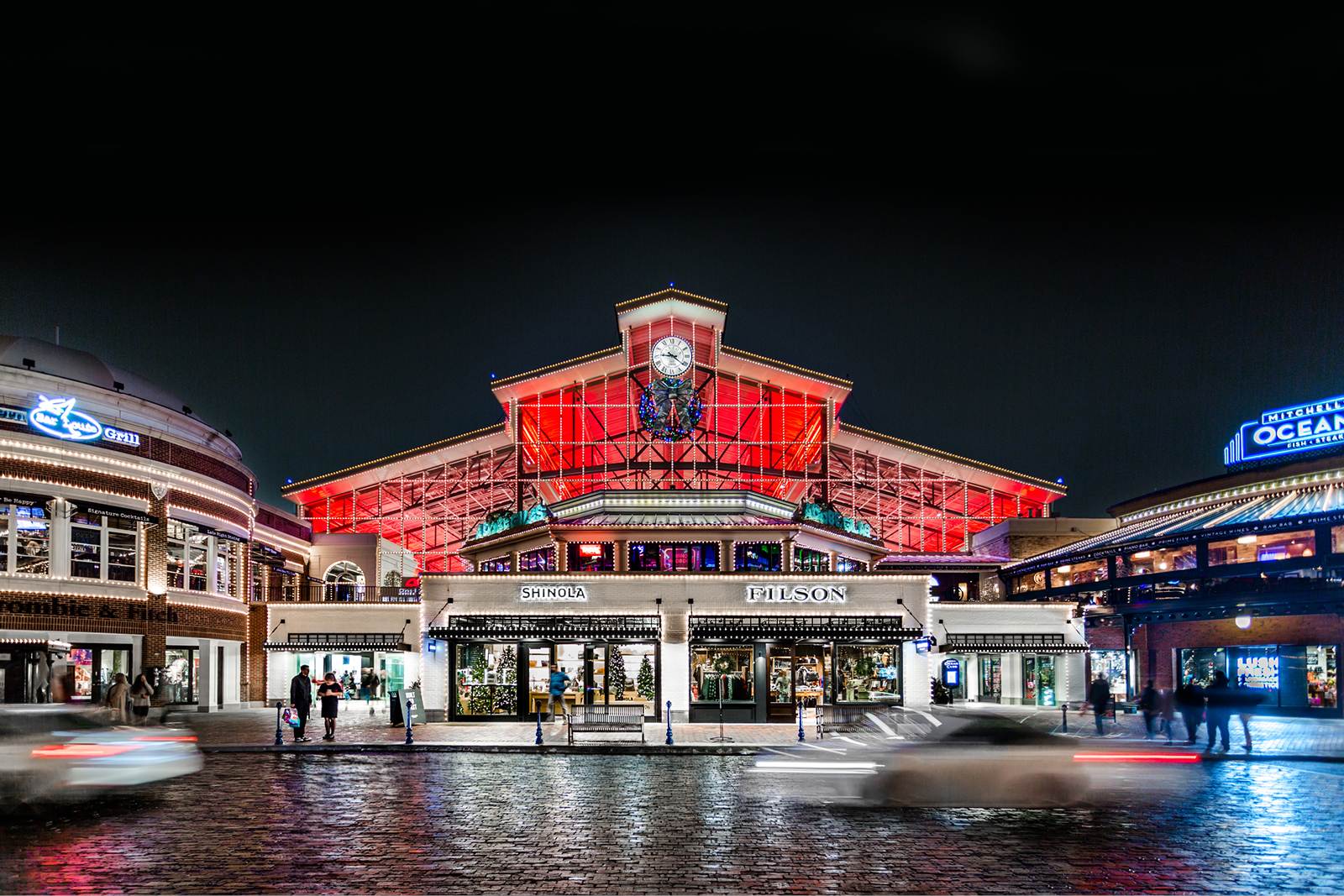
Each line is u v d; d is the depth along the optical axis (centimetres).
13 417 3666
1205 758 2359
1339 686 3844
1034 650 4147
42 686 3603
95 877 1135
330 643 4641
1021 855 1234
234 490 4741
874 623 3625
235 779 1998
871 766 1590
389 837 1357
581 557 3975
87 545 3875
